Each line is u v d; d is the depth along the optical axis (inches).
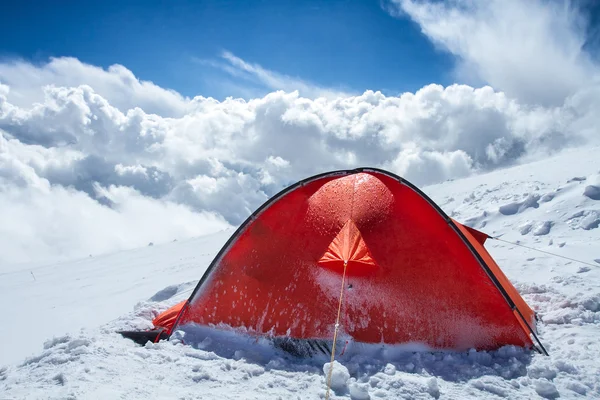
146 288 548.4
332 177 245.3
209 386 164.9
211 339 211.0
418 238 211.8
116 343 204.4
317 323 205.0
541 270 321.7
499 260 362.9
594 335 202.2
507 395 158.6
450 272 203.9
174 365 181.6
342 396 159.6
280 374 177.9
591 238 381.1
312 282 211.6
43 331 415.2
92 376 160.6
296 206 232.8
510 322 195.3
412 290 202.2
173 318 233.5
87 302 528.7
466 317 197.6
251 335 211.8
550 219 440.5
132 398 147.0
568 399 155.5
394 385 163.2
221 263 226.5
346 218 219.6
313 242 219.1
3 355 358.9
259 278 218.4
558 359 178.7
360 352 197.8
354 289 205.6
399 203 222.4
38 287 782.5
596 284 274.2
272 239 225.5
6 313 529.7
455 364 183.9
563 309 234.4
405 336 197.6
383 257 207.6
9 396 144.3
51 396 141.1
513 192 580.4
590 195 456.1
